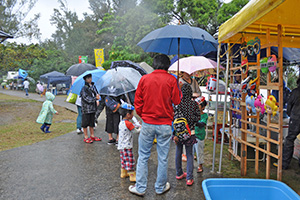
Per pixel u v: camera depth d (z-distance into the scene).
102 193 3.31
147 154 3.21
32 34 19.98
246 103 3.86
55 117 10.95
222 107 5.89
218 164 4.43
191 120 3.44
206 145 5.68
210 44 4.38
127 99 5.15
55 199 3.14
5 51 15.66
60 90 26.73
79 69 7.77
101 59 20.42
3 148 5.62
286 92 5.51
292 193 2.54
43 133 7.52
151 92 3.03
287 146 4.09
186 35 3.48
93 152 5.14
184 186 3.53
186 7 13.59
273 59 3.12
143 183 3.20
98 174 3.96
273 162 4.54
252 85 3.79
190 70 4.61
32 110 12.57
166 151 3.17
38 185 3.55
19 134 7.37
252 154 5.07
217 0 14.89
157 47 4.71
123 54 15.05
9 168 4.21
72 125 8.99
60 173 4.00
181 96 3.29
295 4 3.10
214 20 13.08
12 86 31.83
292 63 6.67
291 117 4.01
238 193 2.79
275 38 4.35
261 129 5.00
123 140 3.63
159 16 13.48
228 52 4.02
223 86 5.95
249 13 2.70
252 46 3.58
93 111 5.86
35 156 4.88
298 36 4.38
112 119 5.57
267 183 2.78
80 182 3.65
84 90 5.71
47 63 29.72
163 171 3.20
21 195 3.24
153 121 3.06
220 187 2.77
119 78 4.84
